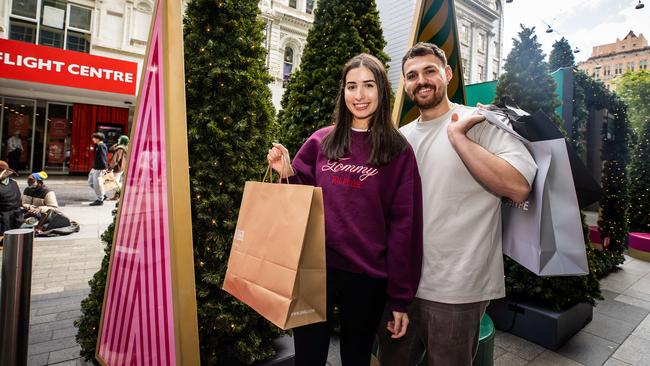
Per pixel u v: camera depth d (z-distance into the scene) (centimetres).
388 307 166
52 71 963
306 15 1561
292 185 118
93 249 492
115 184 891
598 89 578
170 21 146
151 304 152
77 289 358
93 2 1172
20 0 1102
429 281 146
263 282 117
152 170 155
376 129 131
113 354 181
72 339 261
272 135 233
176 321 136
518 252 146
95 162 832
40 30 1130
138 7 1224
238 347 203
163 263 145
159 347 146
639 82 1753
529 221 139
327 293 133
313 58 307
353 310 129
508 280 312
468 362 146
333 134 138
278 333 227
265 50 226
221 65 202
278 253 115
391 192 131
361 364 128
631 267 584
